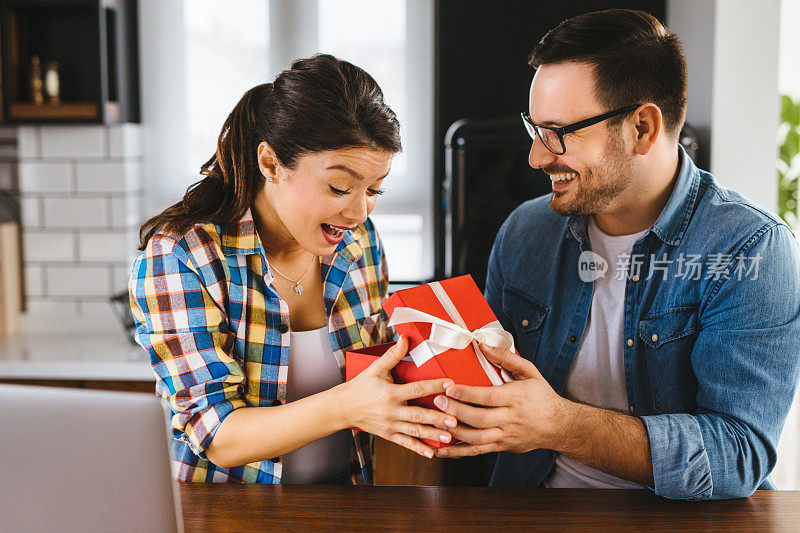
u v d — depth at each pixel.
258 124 1.18
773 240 1.18
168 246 1.16
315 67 1.11
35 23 2.97
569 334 1.35
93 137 3.08
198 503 1.06
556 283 1.38
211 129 3.23
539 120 1.19
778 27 2.12
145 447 0.76
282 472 1.28
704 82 2.20
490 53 2.43
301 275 1.32
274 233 1.27
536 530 0.98
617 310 1.31
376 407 1.00
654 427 1.09
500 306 1.47
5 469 0.74
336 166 1.08
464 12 2.42
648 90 1.16
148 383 2.64
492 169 2.23
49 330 3.17
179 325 1.15
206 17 3.18
